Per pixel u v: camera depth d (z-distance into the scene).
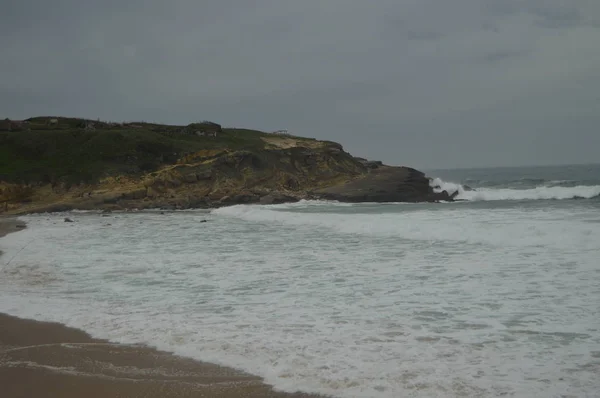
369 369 5.87
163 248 16.06
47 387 5.77
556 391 5.16
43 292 10.32
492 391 5.21
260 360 6.29
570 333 6.88
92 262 13.66
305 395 5.33
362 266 12.12
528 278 10.09
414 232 17.00
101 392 5.60
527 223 17.83
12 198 39.38
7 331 7.83
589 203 29.66
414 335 7.01
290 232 19.48
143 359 6.50
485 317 7.74
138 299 9.56
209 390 5.55
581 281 9.66
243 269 12.29
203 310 8.67
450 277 10.53
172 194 41.25
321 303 8.91
